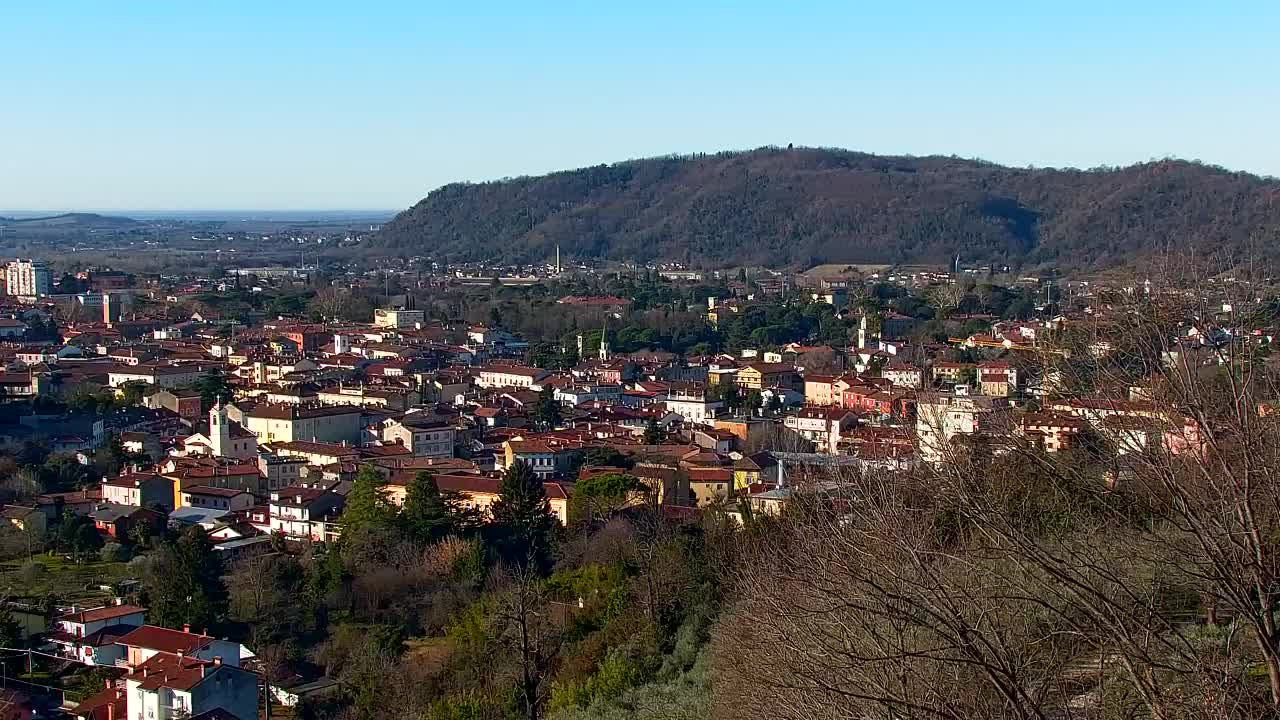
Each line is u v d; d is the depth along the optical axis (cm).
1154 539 4231
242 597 13888
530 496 16025
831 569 5056
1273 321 4128
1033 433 4900
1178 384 4059
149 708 11044
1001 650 4362
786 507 10062
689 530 13275
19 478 19962
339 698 11750
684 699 7931
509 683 10156
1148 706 4088
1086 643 4638
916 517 5431
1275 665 3772
